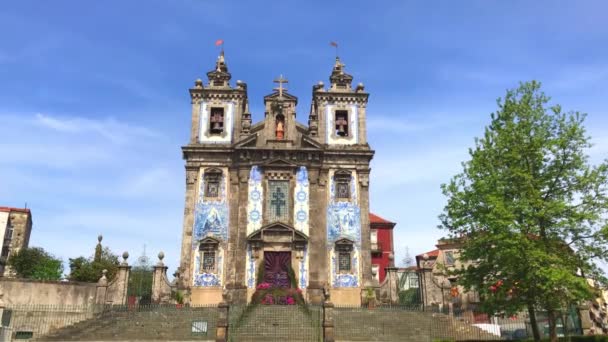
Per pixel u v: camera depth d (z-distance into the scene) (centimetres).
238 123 3934
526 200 2166
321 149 3784
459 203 2356
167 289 3394
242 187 3703
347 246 3634
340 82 4112
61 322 2952
